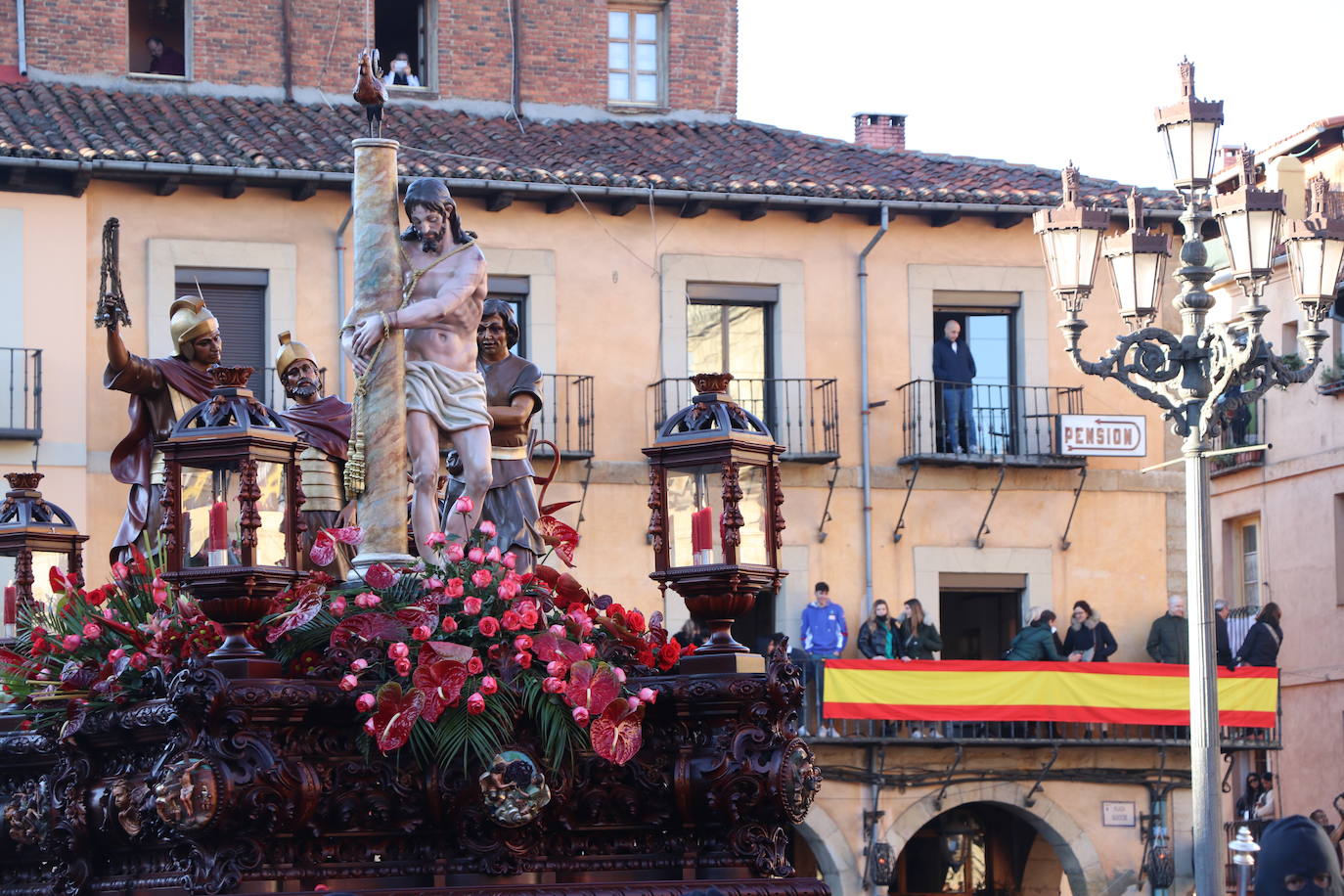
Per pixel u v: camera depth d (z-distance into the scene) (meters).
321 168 28.22
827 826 28.66
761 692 8.42
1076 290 17.31
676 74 33.50
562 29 33.03
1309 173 36.50
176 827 7.49
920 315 31.19
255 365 28.47
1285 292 35.78
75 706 8.41
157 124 29.20
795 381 30.56
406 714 7.80
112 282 9.84
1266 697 29.22
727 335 30.66
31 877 9.23
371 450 8.88
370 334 8.83
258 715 7.60
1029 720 28.38
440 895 7.69
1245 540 37.84
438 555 8.56
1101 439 31.31
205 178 27.92
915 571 30.80
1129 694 28.66
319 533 8.62
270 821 7.58
